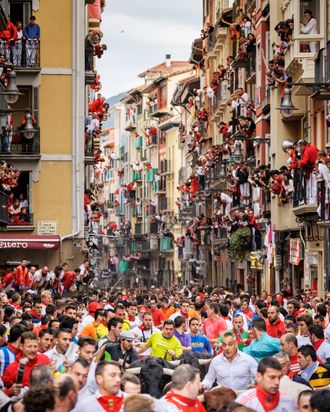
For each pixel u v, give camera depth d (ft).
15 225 267.18
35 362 86.63
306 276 240.12
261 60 297.74
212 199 453.99
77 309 147.95
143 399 60.54
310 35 226.58
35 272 208.85
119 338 107.45
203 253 484.74
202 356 106.22
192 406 69.62
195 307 165.48
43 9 271.49
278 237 270.26
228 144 356.38
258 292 325.42
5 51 262.06
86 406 70.44
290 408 73.26
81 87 271.28
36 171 268.62
